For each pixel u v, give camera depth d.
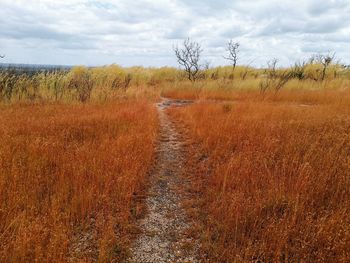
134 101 14.44
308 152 6.20
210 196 5.09
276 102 15.15
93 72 24.62
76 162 5.69
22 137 6.98
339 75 26.62
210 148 7.34
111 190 5.03
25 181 4.89
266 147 6.60
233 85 21.69
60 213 4.14
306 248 3.64
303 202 4.35
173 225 4.46
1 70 15.38
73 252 3.54
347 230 3.73
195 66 28.09
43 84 15.75
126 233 4.19
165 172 6.40
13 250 3.34
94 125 8.77
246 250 3.54
